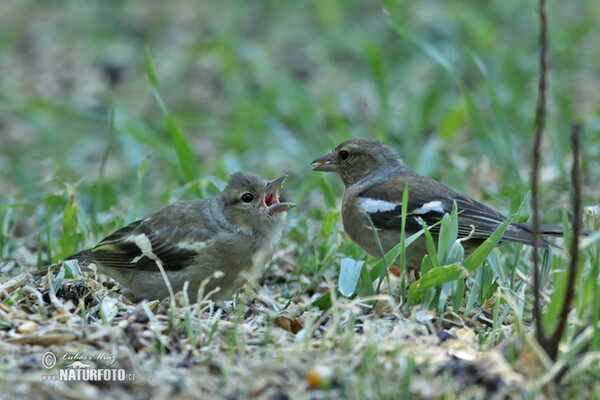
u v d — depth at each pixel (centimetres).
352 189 1190
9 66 2361
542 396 716
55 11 2695
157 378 752
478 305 988
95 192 1409
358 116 2003
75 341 820
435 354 806
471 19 2172
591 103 1969
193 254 1002
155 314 908
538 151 764
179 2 2755
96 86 2219
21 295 949
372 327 805
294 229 1283
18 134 2048
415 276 1136
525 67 2036
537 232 769
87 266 1027
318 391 727
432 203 1105
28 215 1475
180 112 2039
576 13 2592
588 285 785
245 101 1941
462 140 1817
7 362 777
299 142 1791
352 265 944
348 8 2573
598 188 1443
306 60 2377
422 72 2192
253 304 986
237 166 1630
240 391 729
